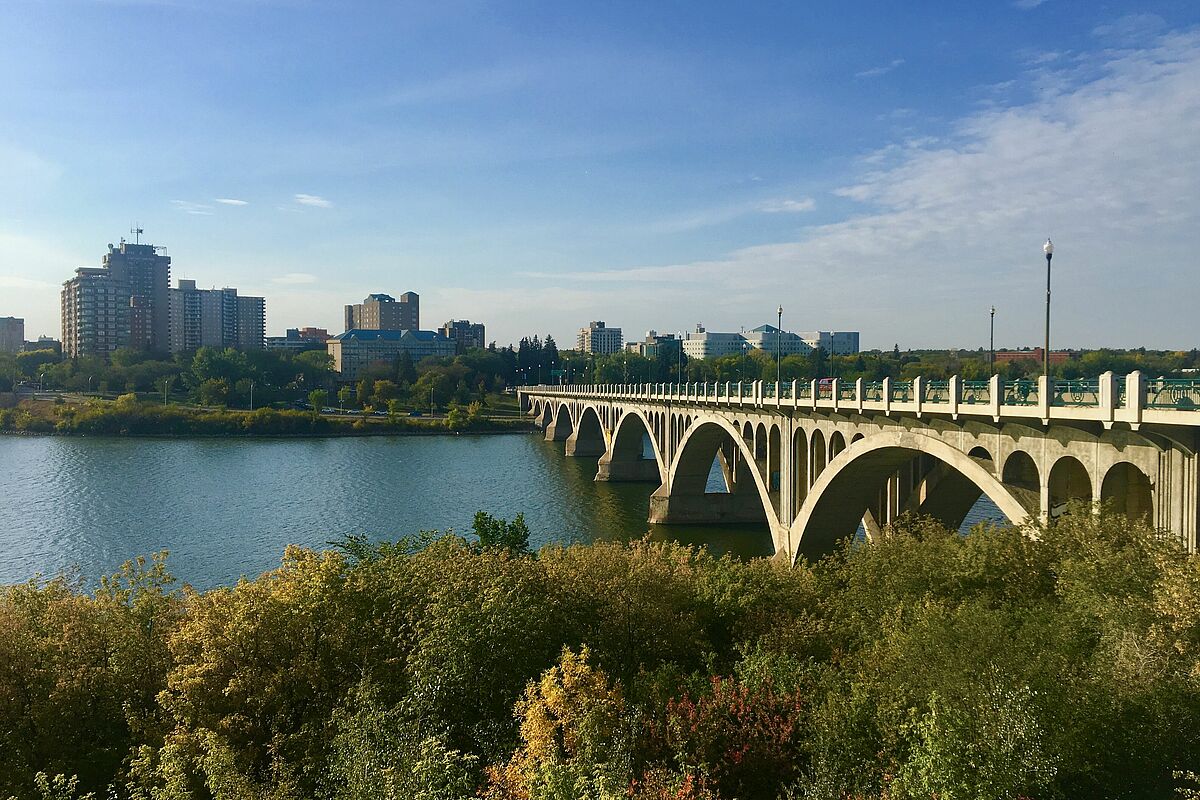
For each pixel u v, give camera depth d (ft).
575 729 62.75
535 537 243.81
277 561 218.38
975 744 51.62
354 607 82.33
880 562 97.04
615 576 95.30
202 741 64.69
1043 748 51.98
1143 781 53.06
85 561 219.00
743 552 224.33
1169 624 61.93
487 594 78.18
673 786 56.13
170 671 80.12
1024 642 62.23
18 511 279.49
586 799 52.34
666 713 67.46
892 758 56.95
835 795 55.83
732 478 270.67
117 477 355.77
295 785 64.08
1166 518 79.20
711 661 84.74
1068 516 87.45
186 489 327.26
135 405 562.66
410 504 298.56
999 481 105.19
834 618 89.45
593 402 404.57
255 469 387.96
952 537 98.37
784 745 62.85
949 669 60.44
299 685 74.54
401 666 76.23
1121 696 55.01
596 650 83.56
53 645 80.38
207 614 79.87
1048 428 95.66
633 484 355.36
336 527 258.37
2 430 533.14
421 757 58.29
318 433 569.64
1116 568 71.67
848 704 62.85
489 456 454.40
